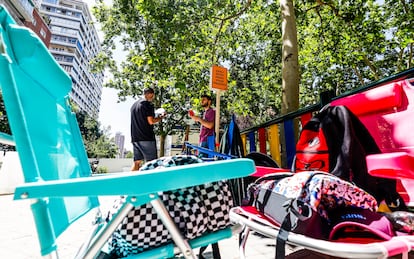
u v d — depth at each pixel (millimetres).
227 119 14766
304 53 10203
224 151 2680
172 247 743
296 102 3867
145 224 762
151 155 4137
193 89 9414
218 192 922
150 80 10719
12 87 573
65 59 66000
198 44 5531
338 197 778
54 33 68250
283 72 4094
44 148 692
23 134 549
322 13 7797
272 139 3068
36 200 525
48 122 795
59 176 744
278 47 9188
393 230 724
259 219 935
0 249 1811
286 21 4254
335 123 1146
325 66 10930
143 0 4766
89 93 85375
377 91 1469
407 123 1323
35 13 40625
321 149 1350
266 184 1023
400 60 10750
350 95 1881
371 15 8953
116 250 793
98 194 476
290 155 2631
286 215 787
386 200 1062
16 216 2818
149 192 486
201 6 5578
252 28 8898
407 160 759
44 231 524
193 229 781
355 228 753
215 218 869
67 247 1868
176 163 842
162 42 4957
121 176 488
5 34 620
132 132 4188
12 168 4391
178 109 14148
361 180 1013
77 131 1128
